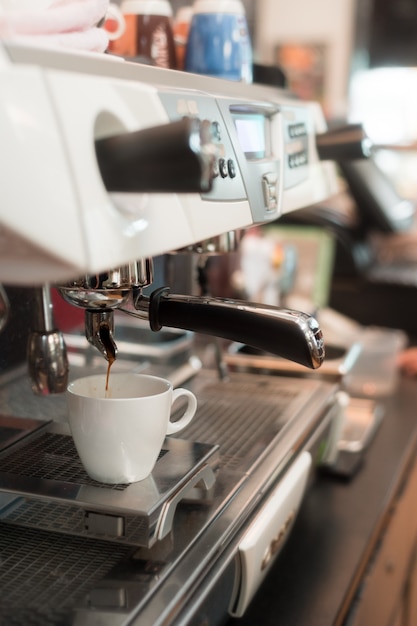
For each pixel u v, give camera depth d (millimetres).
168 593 598
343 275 2146
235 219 622
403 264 2303
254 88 848
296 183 844
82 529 650
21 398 891
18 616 562
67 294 633
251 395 1044
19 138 394
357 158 964
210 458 756
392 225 2051
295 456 908
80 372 1025
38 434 799
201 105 590
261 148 755
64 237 401
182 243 523
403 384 1702
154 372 1073
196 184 421
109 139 438
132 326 1151
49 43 519
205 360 1198
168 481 686
